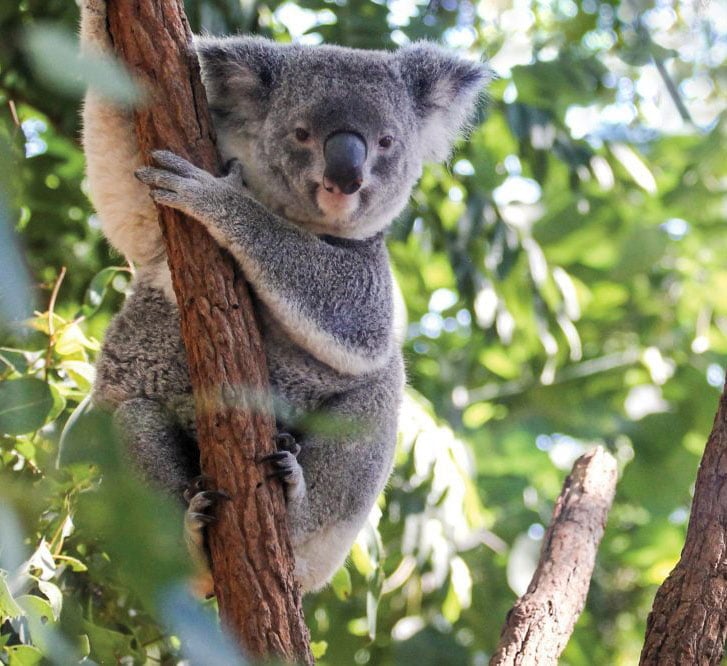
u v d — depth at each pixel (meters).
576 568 5.91
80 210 8.45
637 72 10.06
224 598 4.40
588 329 12.66
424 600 8.67
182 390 5.62
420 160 6.34
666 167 13.15
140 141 4.84
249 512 4.43
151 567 1.83
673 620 4.63
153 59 4.72
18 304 1.68
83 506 1.88
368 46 8.22
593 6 9.98
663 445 11.72
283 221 5.29
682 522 11.77
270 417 4.63
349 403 5.92
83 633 4.68
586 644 10.46
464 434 11.07
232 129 5.83
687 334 12.99
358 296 5.68
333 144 5.59
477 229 8.73
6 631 4.93
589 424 11.80
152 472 5.40
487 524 10.51
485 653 8.84
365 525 6.38
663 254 12.08
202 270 4.70
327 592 8.39
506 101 8.91
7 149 1.70
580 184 9.59
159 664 6.06
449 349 11.77
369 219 5.91
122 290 7.64
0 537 1.80
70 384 5.88
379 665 8.75
